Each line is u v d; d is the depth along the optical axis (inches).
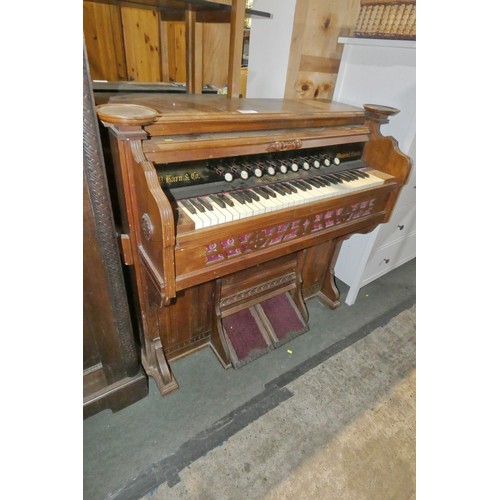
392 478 42.3
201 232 32.1
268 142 38.7
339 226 47.1
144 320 46.6
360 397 52.9
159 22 54.8
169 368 50.5
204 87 57.3
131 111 29.5
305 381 54.7
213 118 35.0
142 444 43.3
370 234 65.1
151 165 29.5
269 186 40.7
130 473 40.1
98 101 36.3
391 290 79.6
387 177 49.4
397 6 51.1
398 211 65.9
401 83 51.7
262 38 62.5
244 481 40.4
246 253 37.7
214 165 36.6
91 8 48.6
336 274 76.7
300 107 48.1
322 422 48.4
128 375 45.7
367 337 65.1
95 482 39.0
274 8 57.6
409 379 56.8
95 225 32.3
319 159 46.8
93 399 43.1
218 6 42.3
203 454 42.9
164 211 28.0
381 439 46.9
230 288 54.8
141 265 40.1
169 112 33.7
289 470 42.0
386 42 50.9
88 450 42.1
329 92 66.1
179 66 60.5
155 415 47.1
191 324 54.5
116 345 41.5
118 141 30.0
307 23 55.3
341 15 57.7
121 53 54.7
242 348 56.1
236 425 46.8
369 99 56.8
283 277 61.0
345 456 44.3
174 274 32.3
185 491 39.0
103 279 35.6
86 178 29.7
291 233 41.1
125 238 36.4
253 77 67.9
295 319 62.8
